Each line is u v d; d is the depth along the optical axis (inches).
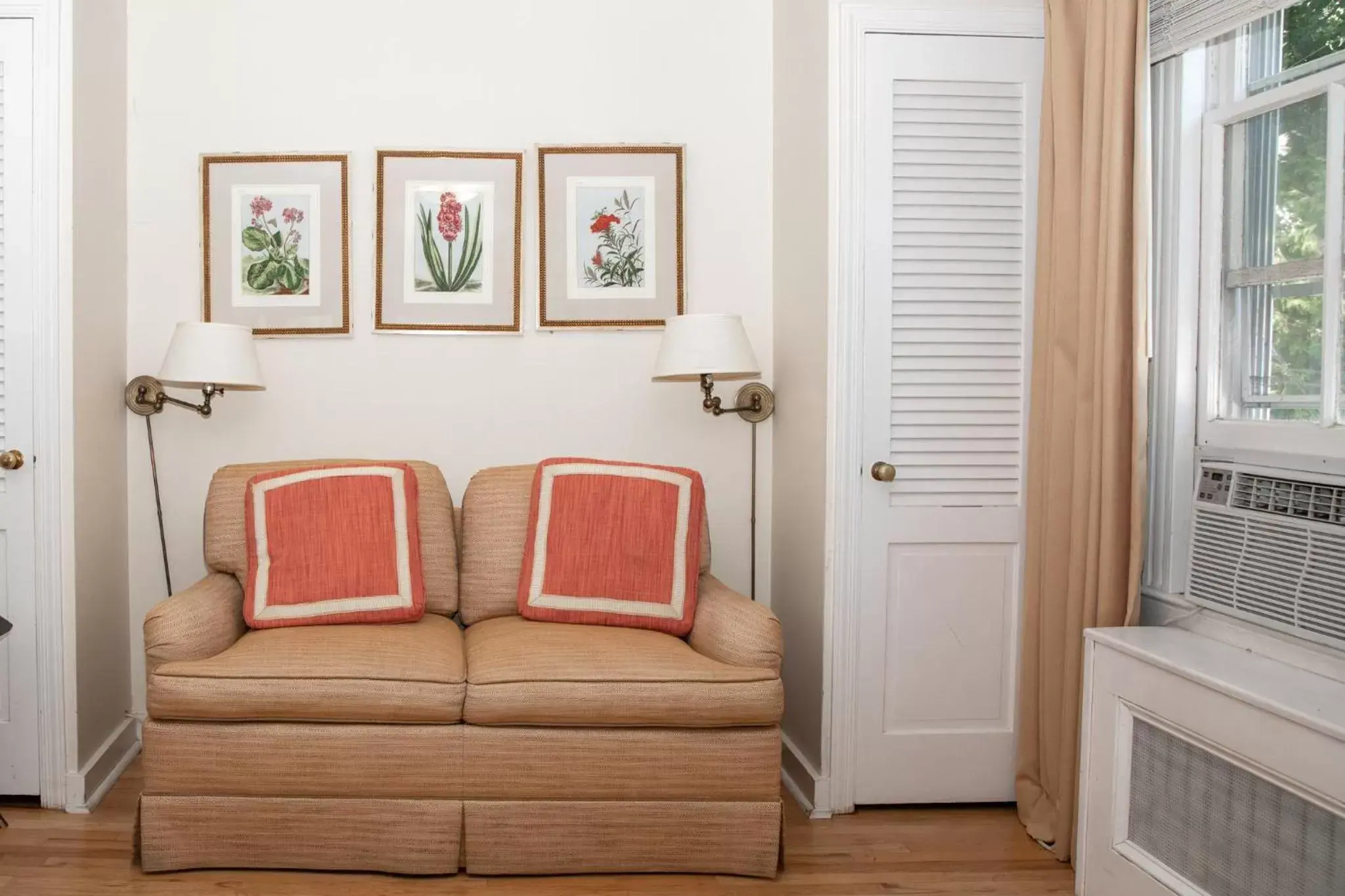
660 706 87.6
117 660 115.9
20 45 101.4
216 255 121.1
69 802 102.5
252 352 110.3
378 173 122.3
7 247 101.7
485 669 89.5
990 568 106.0
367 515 102.5
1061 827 93.7
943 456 105.0
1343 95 73.7
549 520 106.3
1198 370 87.7
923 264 104.1
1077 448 92.1
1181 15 85.3
